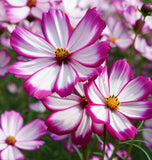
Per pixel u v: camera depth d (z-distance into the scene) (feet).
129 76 1.31
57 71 1.24
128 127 1.23
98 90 1.27
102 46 1.19
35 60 1.26
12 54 2.26
